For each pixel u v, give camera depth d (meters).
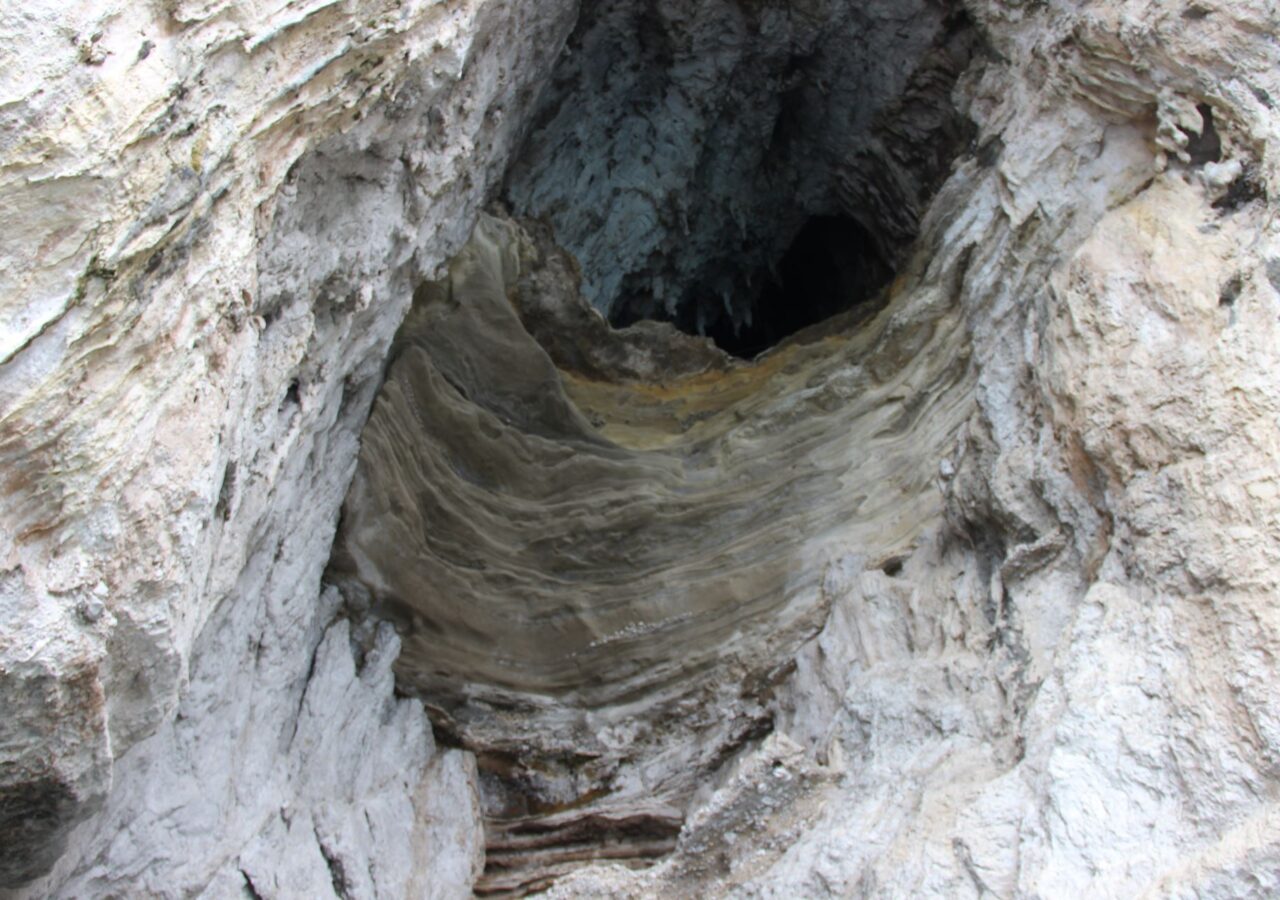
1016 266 7.55
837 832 5.81
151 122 3.77
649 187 10.61
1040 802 5.01
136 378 3.90
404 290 6.79
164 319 3.96
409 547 7.72
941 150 9.67
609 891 6.21
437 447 8.02
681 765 7.49
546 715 7.81
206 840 5.65
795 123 10.67
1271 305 5.60
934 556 7.39
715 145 10.74
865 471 8.04
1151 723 4.93
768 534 8.03
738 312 12.15
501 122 7.48
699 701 7.68
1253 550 4.98
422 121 5.85
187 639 4.44
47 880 4.86
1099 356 6.22
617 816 7.23
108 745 4.17
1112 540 5.84
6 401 3.48
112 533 3.83
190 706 5.71
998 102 8.28
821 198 11.09
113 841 5.21
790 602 7.77
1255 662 4.71
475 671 7.84
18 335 3.48
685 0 9.60
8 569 3.60
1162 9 6.57
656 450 8.59
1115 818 4.74
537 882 6.99
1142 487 5.68
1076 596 6.05
